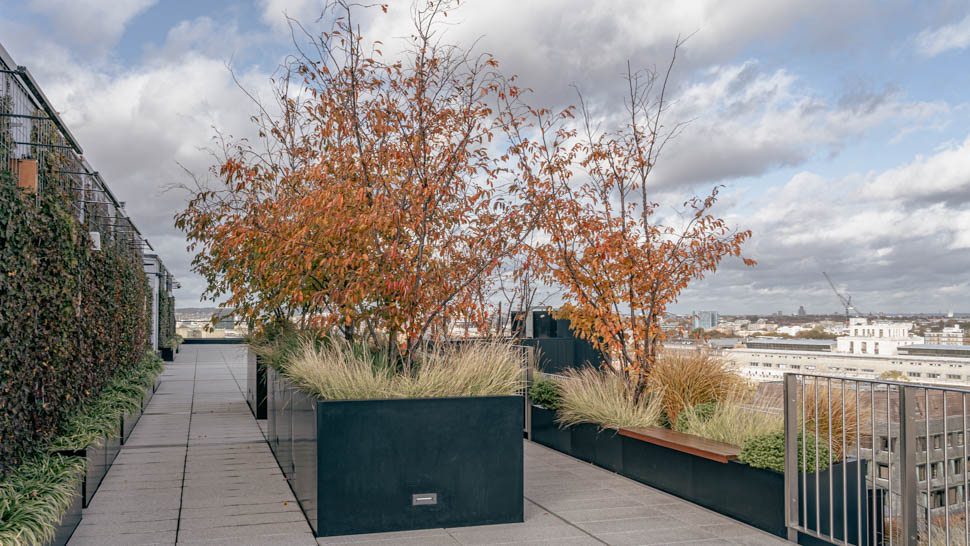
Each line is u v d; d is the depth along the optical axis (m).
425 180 5.79
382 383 4.93
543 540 4.30
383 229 5.68
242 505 5.16
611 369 7.24
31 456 4.74
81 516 4.73
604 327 7.06
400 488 4.52
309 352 6.01
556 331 11.57
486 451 4.69
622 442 6.24
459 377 4.98
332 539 4.31
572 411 7.04
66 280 5.56
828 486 4.55
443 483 4.61
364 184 5.94
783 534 4.37
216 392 13.59
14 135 4.83
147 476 6.19
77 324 6.31
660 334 6.95
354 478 4.44
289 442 5.95
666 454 5.59
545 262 7.23
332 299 5.86
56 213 5.38
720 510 4.94
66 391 5.84
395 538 4.34
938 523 3.57
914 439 3.45
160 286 23.14
